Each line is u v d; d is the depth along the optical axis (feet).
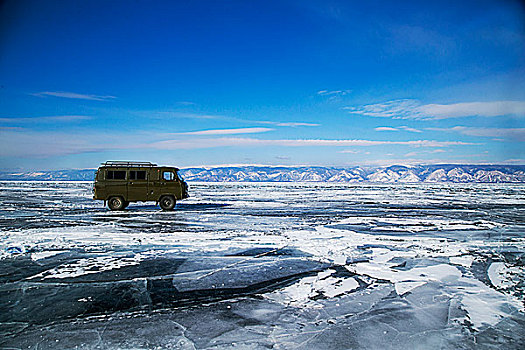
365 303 13.65
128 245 24.86
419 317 12.23
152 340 10.42
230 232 30.96
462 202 71.92
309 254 22.26
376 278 17.06
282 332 11.01
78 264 19.45
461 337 10.66
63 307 13.08
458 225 36.17
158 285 15.84
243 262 20.15
